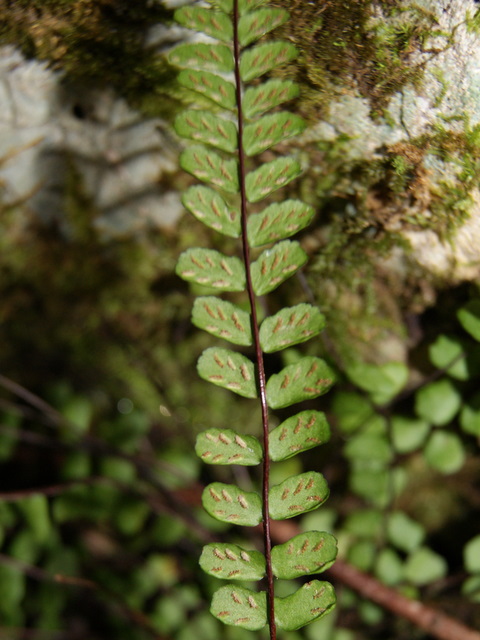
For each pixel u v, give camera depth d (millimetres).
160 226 144
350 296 137
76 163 135
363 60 107
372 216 122
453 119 108
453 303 132
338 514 163
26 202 141
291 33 107
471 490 162
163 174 134
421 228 121
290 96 103
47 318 164
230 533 163
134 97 123
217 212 105
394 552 155
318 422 105
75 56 117
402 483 156
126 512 164
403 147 113
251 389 106
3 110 126
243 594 104
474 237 117
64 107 126
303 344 149
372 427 151
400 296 134
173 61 102
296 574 103
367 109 111
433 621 150
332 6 104
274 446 105
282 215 106
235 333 107
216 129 104
